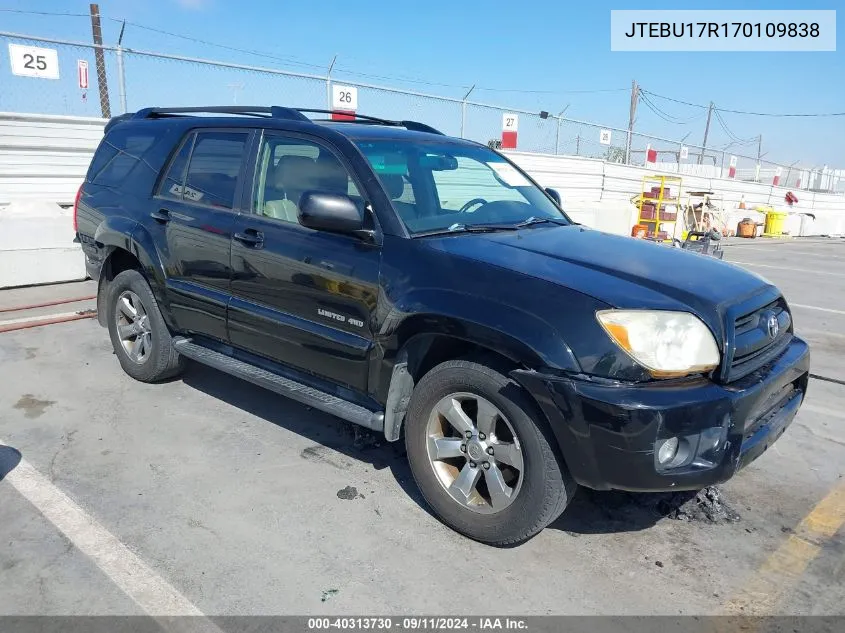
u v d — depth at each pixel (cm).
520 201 412
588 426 256
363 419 329
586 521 325
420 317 296
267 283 365
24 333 592
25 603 253
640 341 259
